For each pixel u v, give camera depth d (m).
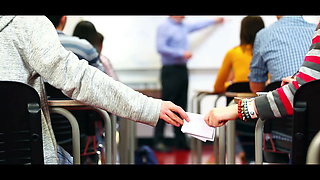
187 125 1.63
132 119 1.60
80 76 1.54
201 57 6.08
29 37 1.51
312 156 1.02
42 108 1.62
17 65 1.53
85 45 2.43
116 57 6.06
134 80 6.09
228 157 2.37
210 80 6.13
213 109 1.62
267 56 2.54
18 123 1.47
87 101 1.56
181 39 5.91
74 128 1.80
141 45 6.04
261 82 2.72
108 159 2.16
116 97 1.58
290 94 1.44
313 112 1.37
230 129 2.35
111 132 2.24
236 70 3.42
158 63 6.05
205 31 6.02
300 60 2.39
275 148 2.33
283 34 2.47
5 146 1.48
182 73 5.82
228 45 6.03
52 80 1.54
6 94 1.45
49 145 1.59
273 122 2.30
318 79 1.35
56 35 1.57
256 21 3.31
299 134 1.38
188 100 6.11
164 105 1.63
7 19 1.52
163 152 5.86
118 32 6.01
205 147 6.13
